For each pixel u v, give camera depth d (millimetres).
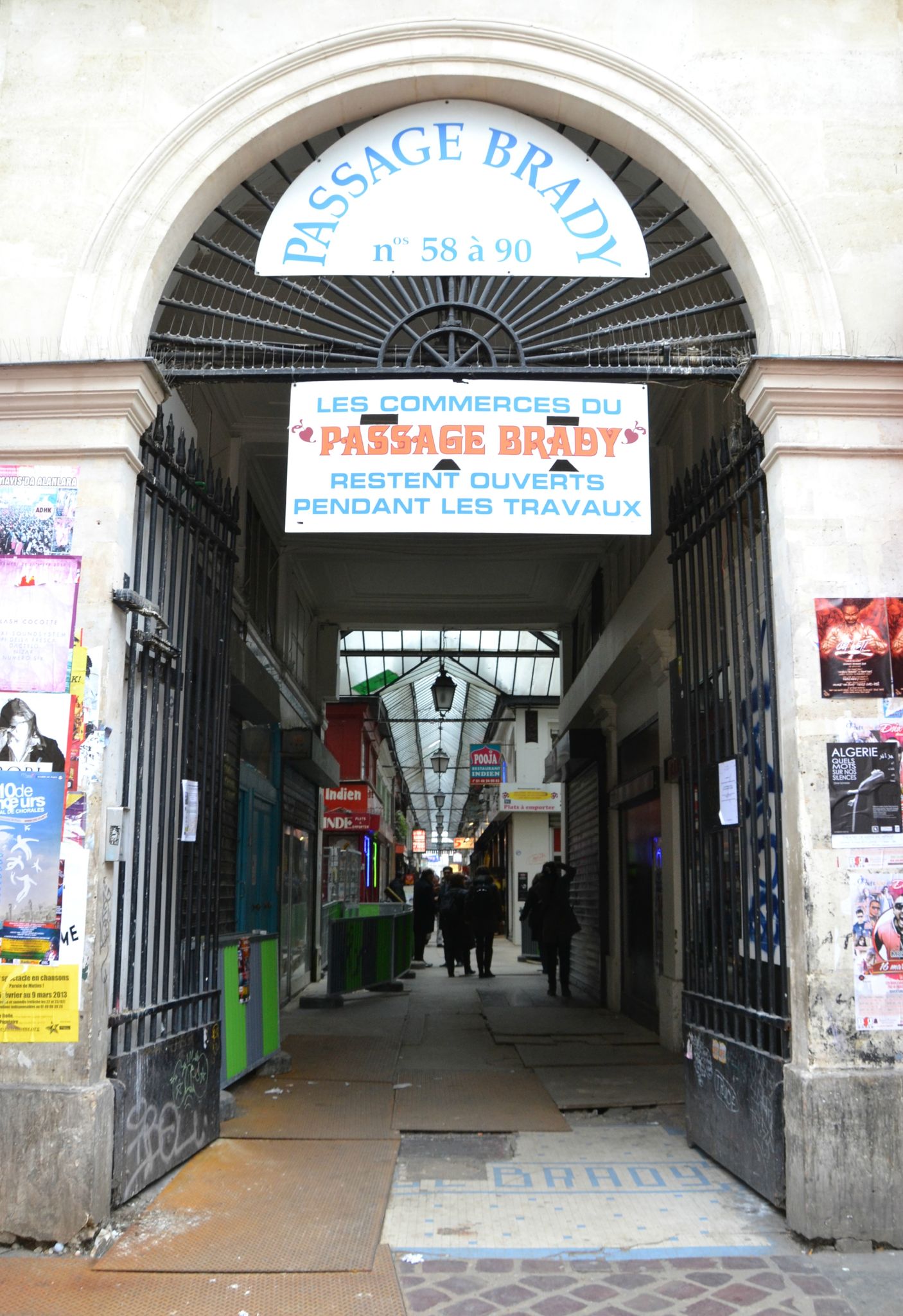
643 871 10961
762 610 6066
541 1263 4172
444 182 5562
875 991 4586
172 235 5348
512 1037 9766
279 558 12555
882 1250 4316
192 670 5832
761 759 5484
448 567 14016
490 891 16578
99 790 4676
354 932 13039
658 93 5414
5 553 4879
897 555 4965
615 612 12219
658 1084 7488
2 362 5051
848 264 5273
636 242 5523
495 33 5422
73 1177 4320
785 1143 4625
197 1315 3691
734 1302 3809
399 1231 4516
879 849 4703
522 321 5535
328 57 5441
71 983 4531
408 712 32719
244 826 8844
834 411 5035
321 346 5965
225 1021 6734
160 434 5418
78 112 5402
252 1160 5449
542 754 27375
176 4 5496
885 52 5484
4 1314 3691
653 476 10414
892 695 4832
